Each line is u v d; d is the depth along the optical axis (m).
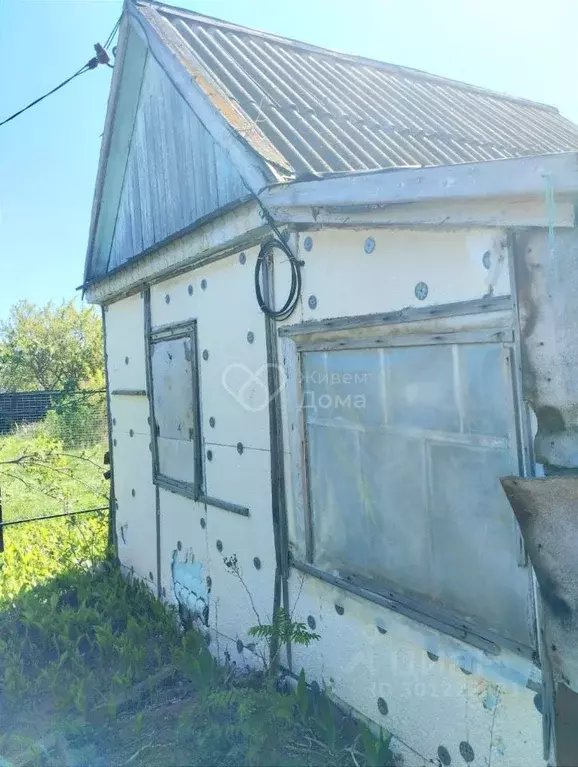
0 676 4.19
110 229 5.96
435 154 3.94
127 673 3.97
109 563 6.10
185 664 3.62
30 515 8.16
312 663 3.28
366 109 4.47
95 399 8.38
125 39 4.75
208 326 4.15
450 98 5.65
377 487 2.80
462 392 2.36
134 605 5.23
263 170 2.95
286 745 2.88
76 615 4.78
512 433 2.15
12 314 24.11
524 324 2.08
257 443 3.66
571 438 1.97
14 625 4.81
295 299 3.21
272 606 3.59
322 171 3.16
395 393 2.67
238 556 3.93
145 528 5.43
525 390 2.09
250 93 3.93
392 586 2.75
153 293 5.00
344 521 3.01
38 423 8.24
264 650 3.66
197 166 4.24
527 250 2.06
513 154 4.43
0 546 6.63
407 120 4.48
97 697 3.86
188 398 4.47
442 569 2.50
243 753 2.86
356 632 2.96
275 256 3.39
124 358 5.74
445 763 2.52
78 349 23.03
